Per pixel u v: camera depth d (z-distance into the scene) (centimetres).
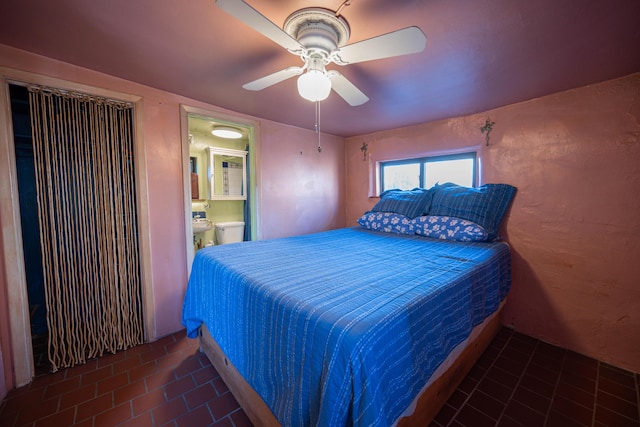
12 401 153
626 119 178
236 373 148
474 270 155
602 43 139
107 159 193
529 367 185
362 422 78
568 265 206
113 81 187
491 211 228
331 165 356
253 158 279
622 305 185
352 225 375
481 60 158
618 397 159
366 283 129
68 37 139
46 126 170
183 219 228
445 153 282
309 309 100
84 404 151
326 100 226
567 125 202
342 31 124
